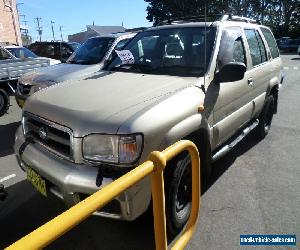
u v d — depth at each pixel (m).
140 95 2.86
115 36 7.02
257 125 5.12
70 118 2.58
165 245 2.06
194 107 2.96
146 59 3.88
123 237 2.96
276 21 57.97
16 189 3.83
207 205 3.49
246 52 4.27
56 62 9.57
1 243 2.90
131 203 2.39
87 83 3.34
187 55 3.62
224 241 2.93
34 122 2.96
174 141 2.65
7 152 5.05
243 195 3.70
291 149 5.18
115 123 2.44
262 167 4.47
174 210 2.78
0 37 21.00
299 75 15.27
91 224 3.14
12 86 7.58
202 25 3.88
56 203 3.52
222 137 3.71
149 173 1.81
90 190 2.40
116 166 2.42
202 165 3.33
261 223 3.19
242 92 4.05
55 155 2.71
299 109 8.11
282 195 3.71
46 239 1.23
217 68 3.47
